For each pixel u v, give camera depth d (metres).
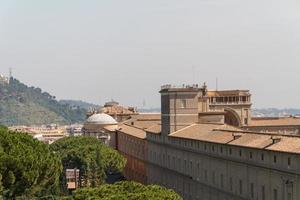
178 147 176.38
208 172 148.38
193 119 189.00
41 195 144.00
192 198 163.75
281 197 105.62
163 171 198.25
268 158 111.19
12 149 115.06
